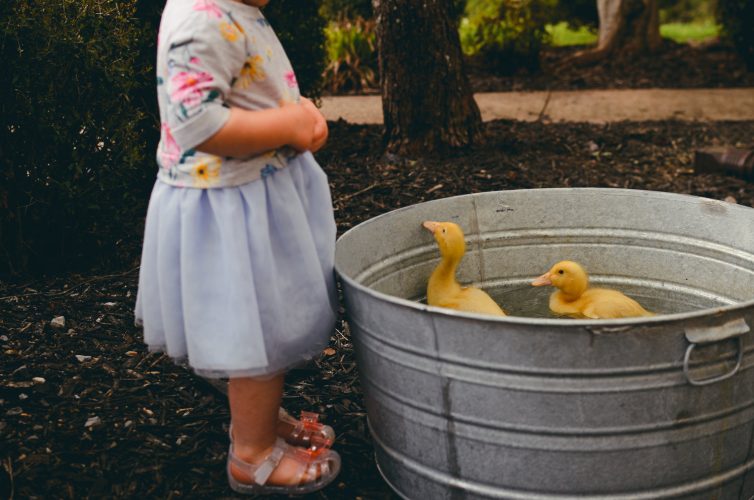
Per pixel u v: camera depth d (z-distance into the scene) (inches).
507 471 72.6
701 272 97.7
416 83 198.5
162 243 75.2
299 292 77.8
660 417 69.2
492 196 101.2
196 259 74.0
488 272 103.5
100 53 133.1
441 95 199.9
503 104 291.7
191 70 69.6
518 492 73.2
